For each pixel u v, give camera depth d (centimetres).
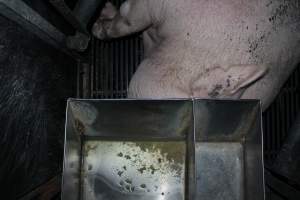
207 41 68
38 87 70
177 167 70
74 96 95
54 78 80
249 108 64
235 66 68
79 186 69
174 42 71
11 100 59
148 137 71
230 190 69
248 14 67
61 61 85
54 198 73
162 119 67
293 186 74
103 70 107
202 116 65
